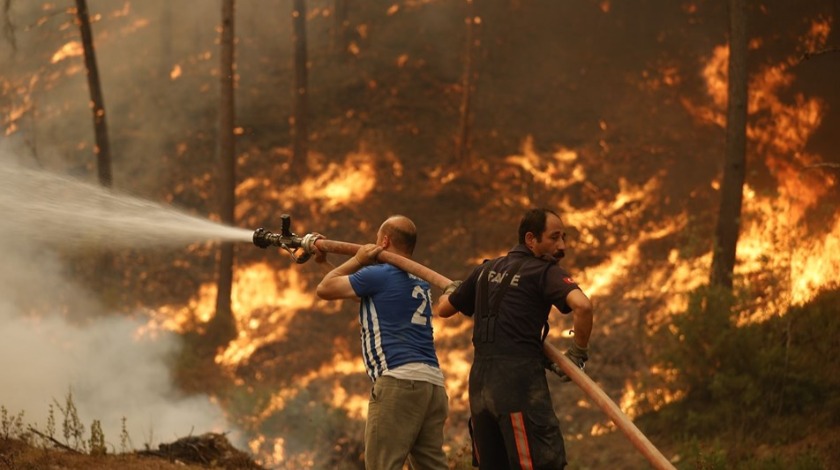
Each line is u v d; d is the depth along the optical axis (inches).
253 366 1107.9
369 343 301.7
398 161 1512.1
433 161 1514.5
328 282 303.4
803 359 769.6
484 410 277.0
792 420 723.4
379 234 321.1
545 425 270.2
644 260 1221.1
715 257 911.7
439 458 303.4
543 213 283.3
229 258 1175.0
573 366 267.0
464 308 298.2
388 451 293.1
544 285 273.7
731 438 728.3
